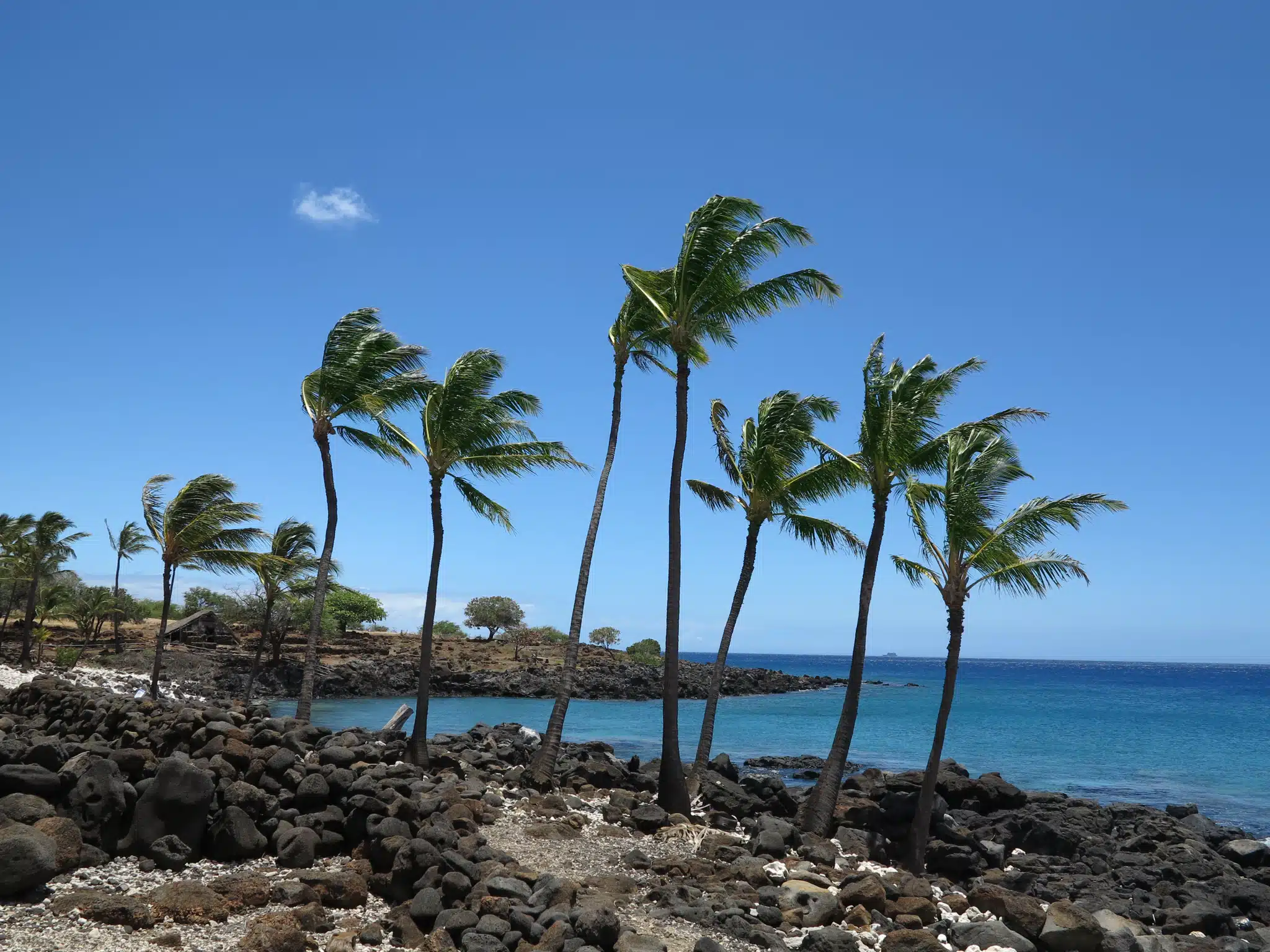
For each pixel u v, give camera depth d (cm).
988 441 2006
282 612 7581
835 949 1209
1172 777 4256
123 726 1819
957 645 1967
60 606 7444
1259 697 11569
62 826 1234
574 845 1678
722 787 2306
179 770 1342
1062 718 7569
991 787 2625
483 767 2558
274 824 1405
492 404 2425
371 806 1425
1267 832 3072
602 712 7675
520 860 1519
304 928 1108
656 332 2417
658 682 9569
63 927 1034
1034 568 1881
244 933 1066
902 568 2192
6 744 1380
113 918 1064
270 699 7175
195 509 3503
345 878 1244
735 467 2494
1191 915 1698
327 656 8738
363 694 7975
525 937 1105
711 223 2053
